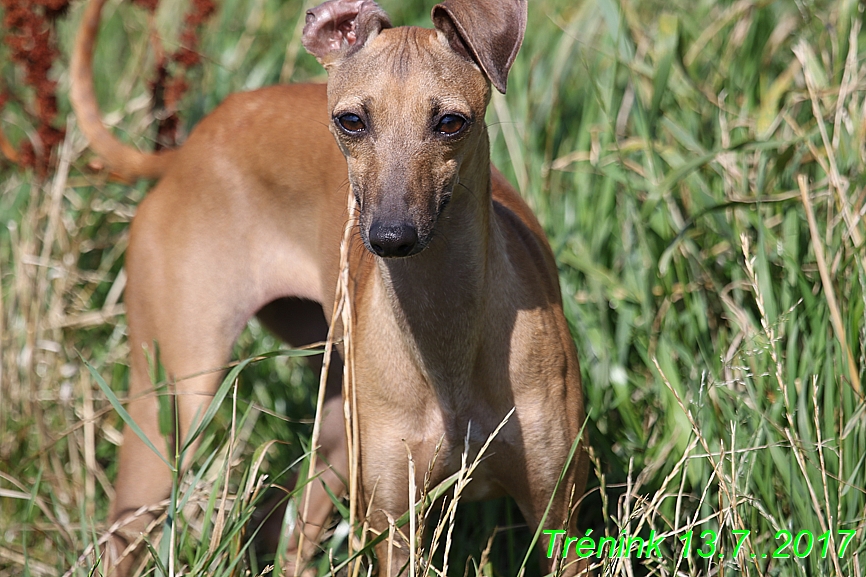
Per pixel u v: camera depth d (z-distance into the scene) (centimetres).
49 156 1154
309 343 995
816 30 1070
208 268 886
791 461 782
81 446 1026
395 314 736
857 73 988
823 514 778
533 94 1178
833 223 905
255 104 928
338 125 698
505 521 928
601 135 1112
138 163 960
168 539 736
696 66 1137
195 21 1193
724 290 955
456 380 739
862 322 835
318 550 957
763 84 1099
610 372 947
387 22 721
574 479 761
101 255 1206
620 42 1026
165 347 890
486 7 691
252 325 1116
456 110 679
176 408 770
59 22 1412
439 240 708
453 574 891
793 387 826
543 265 802
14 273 1123
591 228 1056
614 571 711
